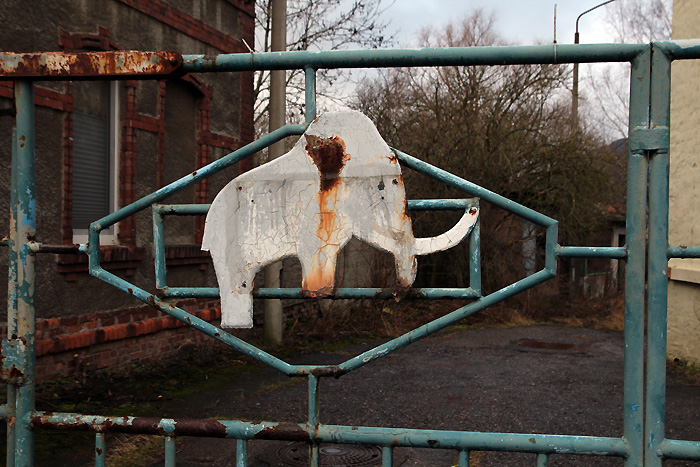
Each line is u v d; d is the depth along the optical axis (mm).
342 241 1790
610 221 19172
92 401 5293
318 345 9008
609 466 3969
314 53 1847
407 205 1767
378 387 6383
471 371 7430
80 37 6180
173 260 7363
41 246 1950
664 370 1672
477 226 1753
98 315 6246
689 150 7527
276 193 1825
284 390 6102
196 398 5684
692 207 7457
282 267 9664
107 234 6723
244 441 1853
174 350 7348
